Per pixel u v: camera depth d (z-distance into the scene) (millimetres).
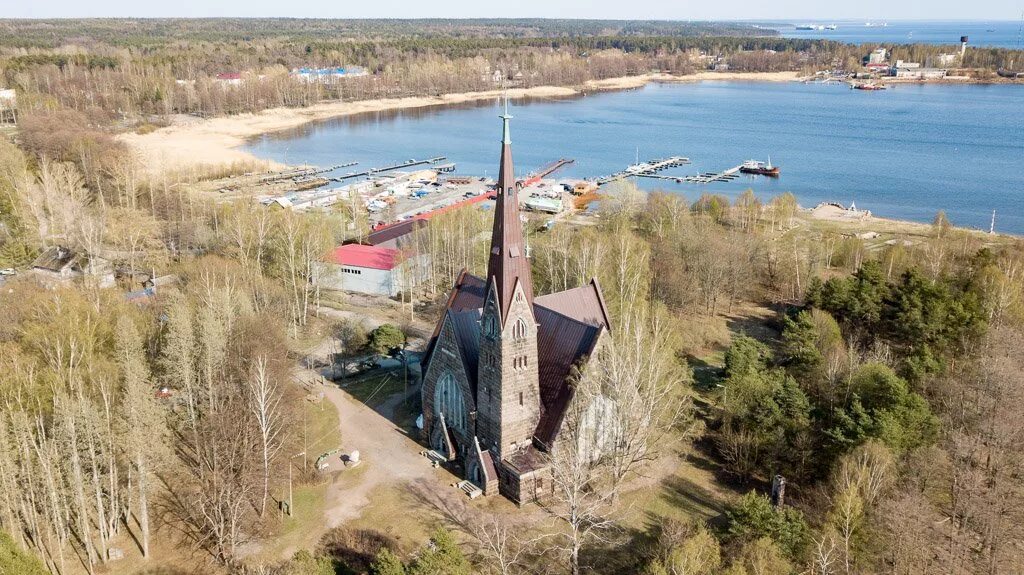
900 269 166375
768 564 74312
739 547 80000
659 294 163625
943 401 109312
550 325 103750
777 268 190750
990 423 98375
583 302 111312
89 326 110938
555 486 98312
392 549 86688
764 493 99438
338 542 88562
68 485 87312
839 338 133000
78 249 172875
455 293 118438
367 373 135125
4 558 64250
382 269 179000
